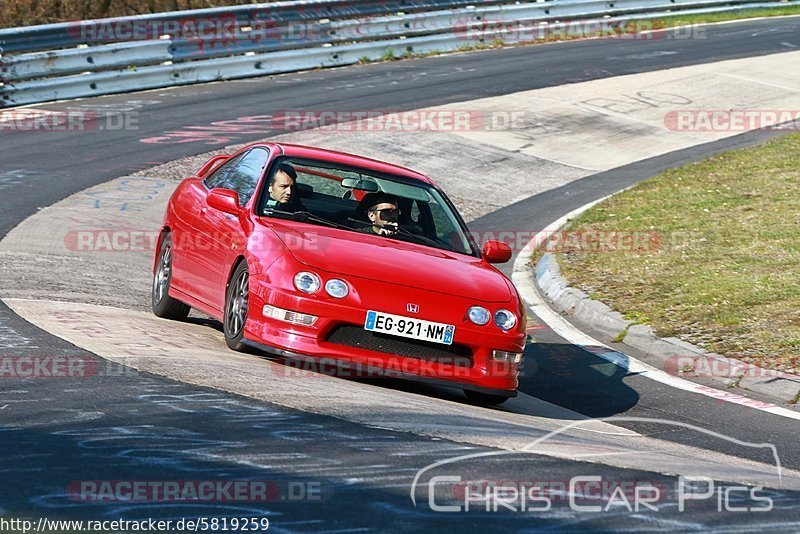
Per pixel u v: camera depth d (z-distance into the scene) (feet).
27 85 225.76
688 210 161.17
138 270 120.47
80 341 75.92
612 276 128.98
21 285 100.22
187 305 99.35
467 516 43.80
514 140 224.12
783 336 99.45
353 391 69.92
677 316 109.60
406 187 91.71
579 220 163.22
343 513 43.01
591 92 268.41
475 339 76.07
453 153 210.79
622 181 200.64
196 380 66.23
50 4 289.12
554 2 347.56
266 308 75.87
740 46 338.54
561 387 90.48
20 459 47.83
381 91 256.11
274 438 53.83
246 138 202.59
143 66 248.32
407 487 47.32
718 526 45.98
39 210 144.87
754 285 116.78
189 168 180.34
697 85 282.56
